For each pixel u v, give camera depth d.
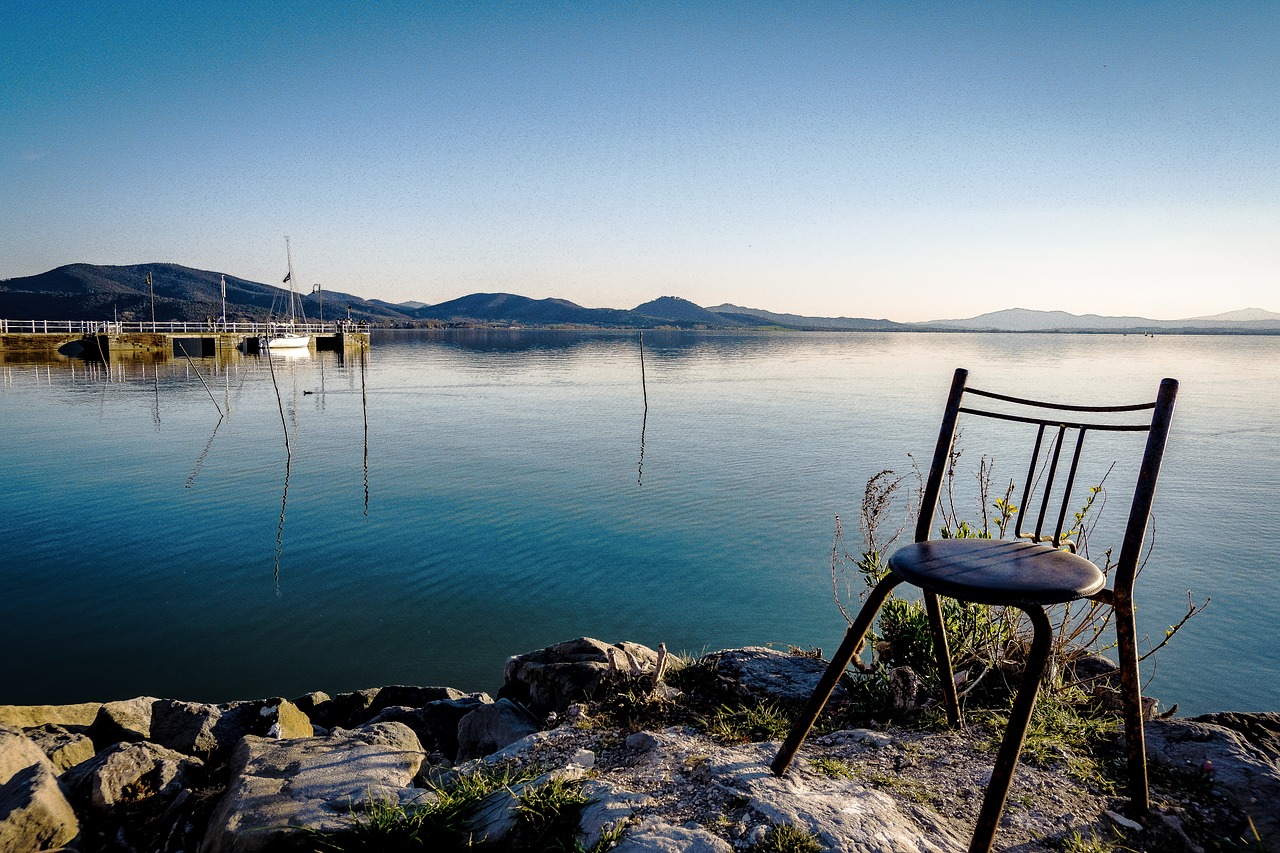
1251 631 12.88
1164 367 111.31
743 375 86.00
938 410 49.28
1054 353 173.00
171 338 85.62
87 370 67.00
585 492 23.25
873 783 2.90
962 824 2.62
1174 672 11.37
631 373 87.50
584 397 56.88
